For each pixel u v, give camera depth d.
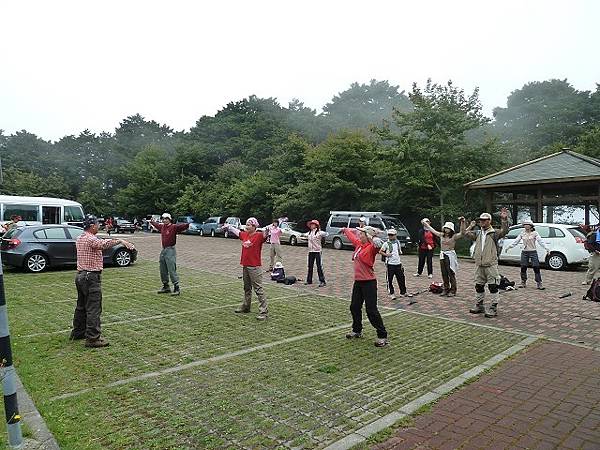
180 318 7.76
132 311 8.25
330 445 3.54
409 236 23.66
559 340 6.55
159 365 5.37
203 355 5.76
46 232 13.74
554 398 4.46
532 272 14.33
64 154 72.62
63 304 8.74
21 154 70.31
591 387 4.75
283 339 6.55
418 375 5.11
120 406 4.21
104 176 64.94
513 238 16.05
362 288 6.37
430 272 13.23
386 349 6.10
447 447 3.52
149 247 24.22
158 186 50.62
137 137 79.75
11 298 9.32
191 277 12.76
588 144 29.28
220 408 4.20
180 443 3.55
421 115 22.95
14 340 6.29
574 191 20.52
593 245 11.07
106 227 44.78
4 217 20.12
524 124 50.22
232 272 13.98
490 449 3.49
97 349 5.96
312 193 28.70
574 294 10.32
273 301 9.38
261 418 4.00
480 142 24.55
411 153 23.03
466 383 4.86
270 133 57.97
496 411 4.18
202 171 51.72
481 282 8.29
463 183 22.08
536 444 3.57
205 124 66.81
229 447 3.50
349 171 27.53
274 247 13.48
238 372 5.16
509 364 5.50
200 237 36.62
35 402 4.27
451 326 7.41
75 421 3.89
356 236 6.61
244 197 36.09
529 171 19.30
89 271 6.05
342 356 5.78
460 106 23.34
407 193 23.72
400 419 3.98
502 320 7.83
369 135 30.91
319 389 4.68
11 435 3.42
